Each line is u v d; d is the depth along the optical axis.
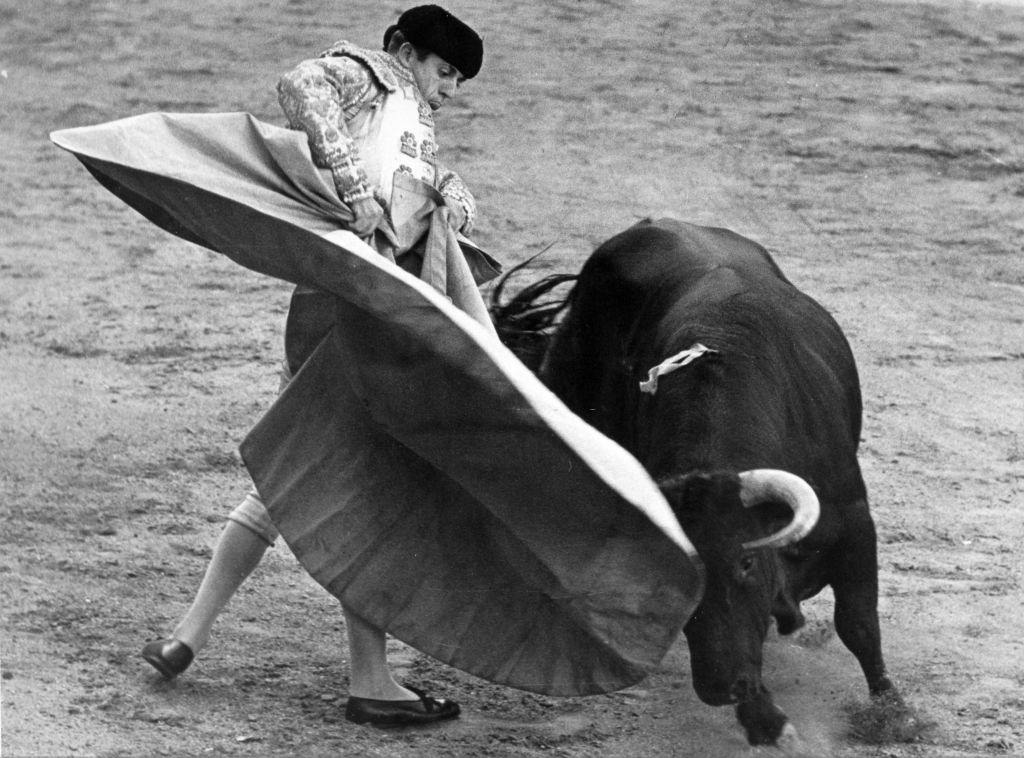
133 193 6.68
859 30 25.22
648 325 7.89
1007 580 8.63
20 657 7.13
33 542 8.73
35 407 11.36
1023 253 16.45
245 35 24.94
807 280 15.42
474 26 25.38
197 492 9.74
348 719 6.75
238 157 6.45
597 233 16.89
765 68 23.30
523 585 6.35
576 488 5.91
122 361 12.70
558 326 8.81
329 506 6.55
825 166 19.39
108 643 7.38
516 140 20.19
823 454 6.93
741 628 5.96
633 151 19.83
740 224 17.34
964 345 13.60
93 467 10.13
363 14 26.09
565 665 6.30
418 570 6.49
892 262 16.09
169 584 8.21
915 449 11.01
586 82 22.59
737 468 6.35
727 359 6.79
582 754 6.54
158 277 15.37
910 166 19.39
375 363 6.14
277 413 6.58
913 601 8.29
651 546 5.84
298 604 8.12
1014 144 20.11
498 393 5.86
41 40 24.53
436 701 6.84
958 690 7.23
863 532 6.99
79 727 6.45
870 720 6.78
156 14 26.09
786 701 7.15
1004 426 11.58
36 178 18.83
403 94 6.89
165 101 21.75
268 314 14.21
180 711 6.72
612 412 8.19
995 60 23.70
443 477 6.46
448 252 6.98
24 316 13.92
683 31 25.27
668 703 7.11
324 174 6.55
